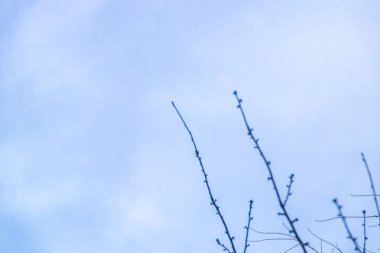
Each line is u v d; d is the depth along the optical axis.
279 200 2.88
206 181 3.46
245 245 3.19
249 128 3.15
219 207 3.33
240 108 3.23
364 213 3.26
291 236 3.60
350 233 2.61
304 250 2.69
